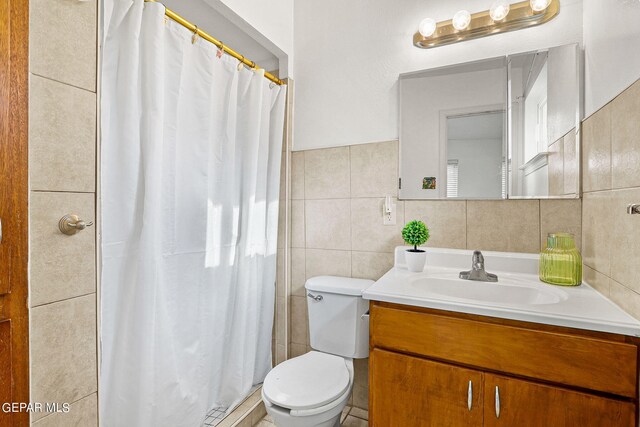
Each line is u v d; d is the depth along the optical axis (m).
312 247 1.99
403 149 1.74
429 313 1.14
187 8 1.64
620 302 1.00
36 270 0.80
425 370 1.12
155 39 1.16
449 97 1.65
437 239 1.67
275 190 1.90
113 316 1.12
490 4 1.59
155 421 1.21
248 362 1.73
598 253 1.19
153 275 1.16
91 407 0.93
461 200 1.62
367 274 1.84
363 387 1.81
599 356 0.91
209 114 1.43
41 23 0.81
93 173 0.93
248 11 1.66
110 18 1.08
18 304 0.75
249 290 1.74
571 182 1.41
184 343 1.38
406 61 1.76
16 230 0.74
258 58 2.09
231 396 1.65
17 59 0.74
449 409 1.09
